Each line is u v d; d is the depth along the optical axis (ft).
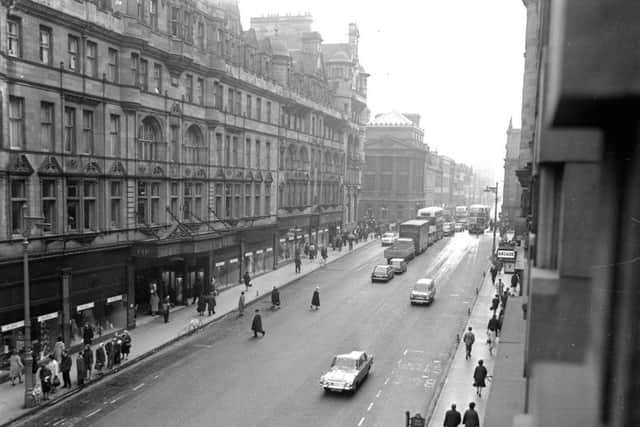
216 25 142.92
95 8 101.76
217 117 143.54
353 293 149.48
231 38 156.87
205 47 140.56
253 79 170.30
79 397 74.95
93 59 103.71
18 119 87.35
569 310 10.12
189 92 135.95
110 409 70.79
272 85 184.65
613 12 5.70
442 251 244.22
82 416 68.39
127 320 110.52
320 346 100.37
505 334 79.82
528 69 66.64
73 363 89.04
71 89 96.43
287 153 203.31
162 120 123.24
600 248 7.09
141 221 117.91
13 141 86.74
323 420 67.77
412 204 406.82
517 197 301.02
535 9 66.23
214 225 146.72
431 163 479.82
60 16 92.99
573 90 5.83
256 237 173.37
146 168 117.80
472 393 75.46
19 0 84.48
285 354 95.50
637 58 5.69
